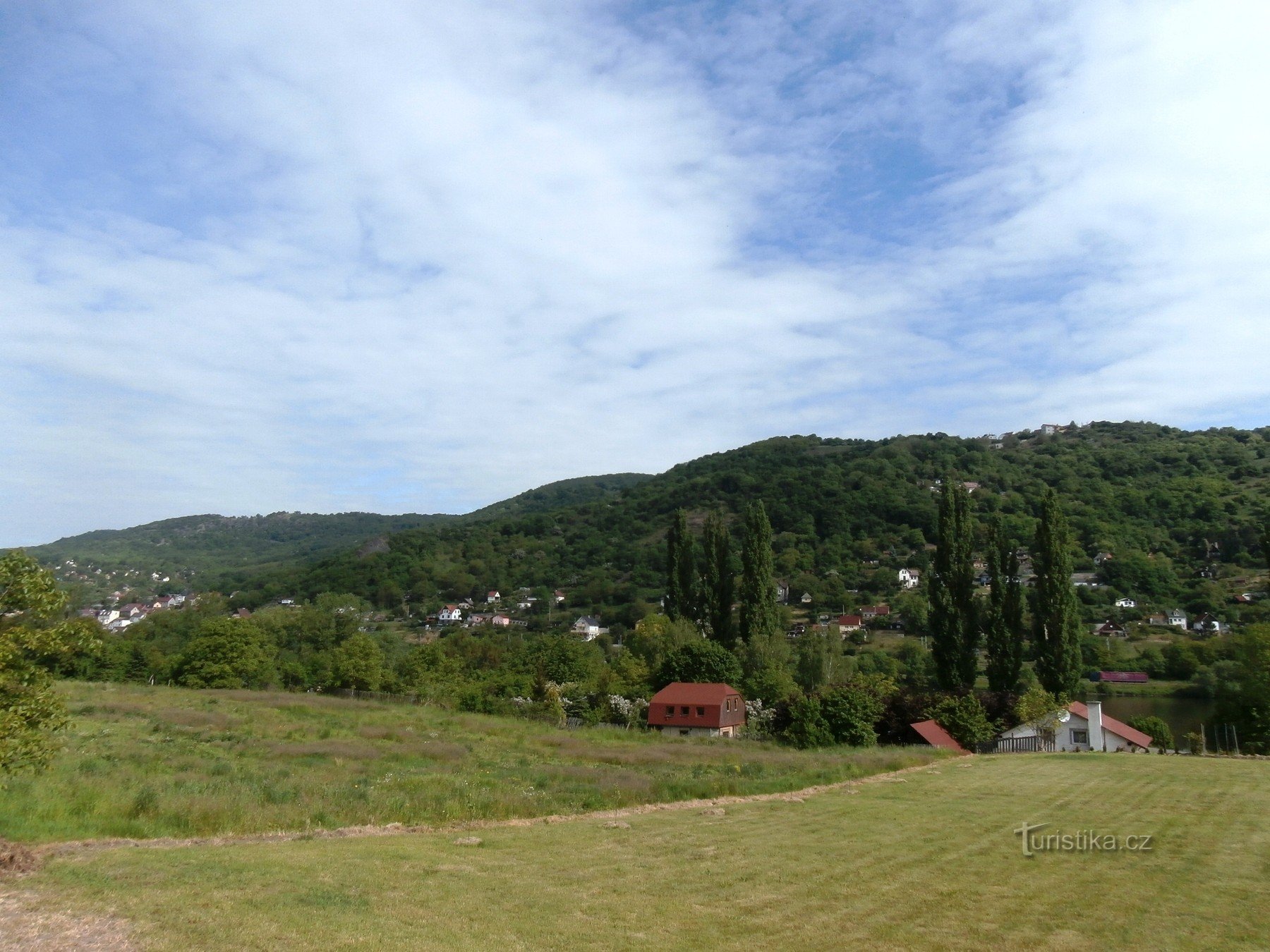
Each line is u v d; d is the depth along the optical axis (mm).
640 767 30344
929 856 14453
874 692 51000
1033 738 46906
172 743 29938
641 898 11500
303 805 17125
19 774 17266
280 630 97938
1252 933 10023
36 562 13633
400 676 77562
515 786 22922
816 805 20969
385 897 10797
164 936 8516
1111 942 9703
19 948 7824
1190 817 18328
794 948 9438
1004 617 57469
